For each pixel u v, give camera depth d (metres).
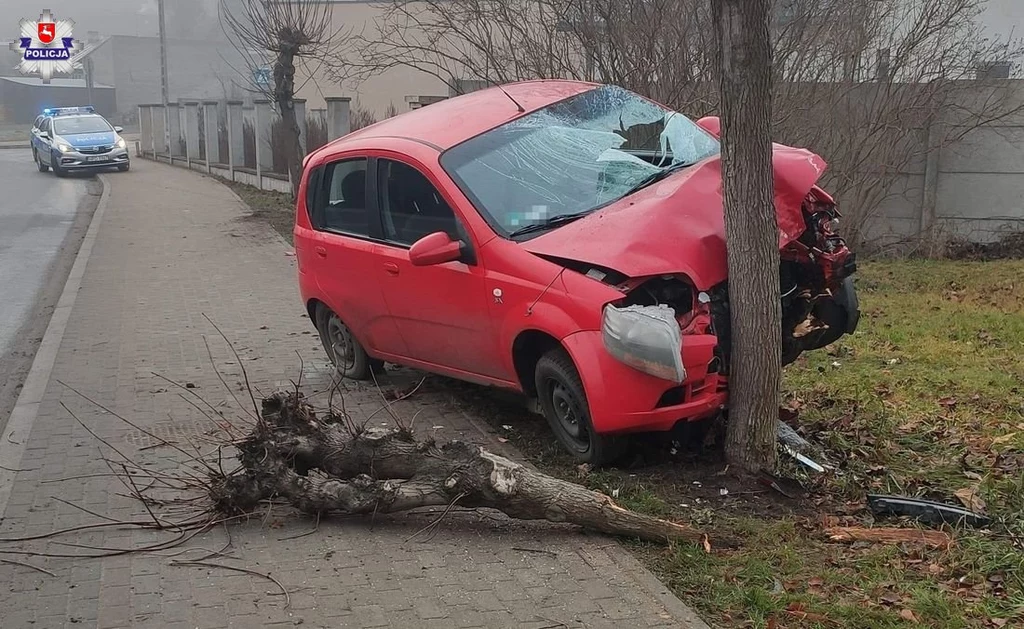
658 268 4.74
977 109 12.17
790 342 5.66
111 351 8.23
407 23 18.61
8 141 47.06
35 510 4.93
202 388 7.09
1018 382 6.67
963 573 4.01
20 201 21.67
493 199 5.53
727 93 4.61
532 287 5.07
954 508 4.51
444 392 6.76
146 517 4.82
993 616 3.66
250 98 27.89
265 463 4.68
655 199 5.19
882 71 12.13
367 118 19.73
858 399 6.35
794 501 4.76
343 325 7.05
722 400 4.97
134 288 11.09
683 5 10.72
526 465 5.33
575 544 4.39
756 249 4.73
